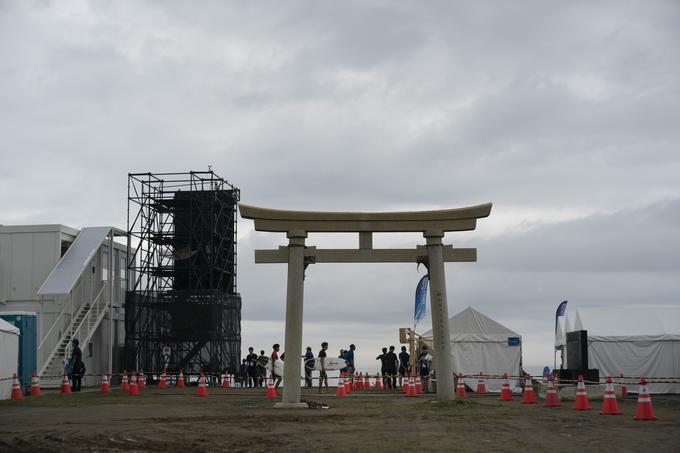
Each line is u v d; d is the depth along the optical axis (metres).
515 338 38.56
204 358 48.69
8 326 33.00
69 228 48.50
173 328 48.97
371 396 34.59
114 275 52.47
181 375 45.50
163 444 16.23
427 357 39.22
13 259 46.97
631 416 22.64
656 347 36.19
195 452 15.06
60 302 46.22
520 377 35.75
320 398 32.72
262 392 39.09
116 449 15.57
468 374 38.28
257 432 18.48
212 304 49.00
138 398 33.09
